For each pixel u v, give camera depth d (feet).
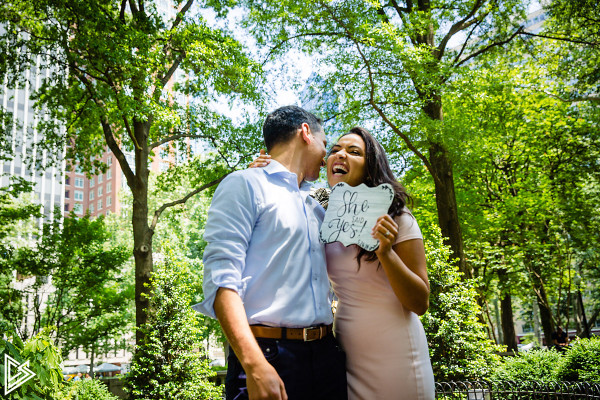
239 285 5.34
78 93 42.65
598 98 52.31
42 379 10.26
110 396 42.27
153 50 36.40
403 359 6.40
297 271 5.92
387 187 6.34
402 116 36.50
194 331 32.60
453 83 35.60
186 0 46.24
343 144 7.19
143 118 32.58
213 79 39.29
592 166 52.75
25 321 46.16
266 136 6.84
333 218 6.48
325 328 6.12
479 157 39.29
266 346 5.59
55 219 46.29
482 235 54.70
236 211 5.71
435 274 26.89
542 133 53.67
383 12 42.42
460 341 25.11
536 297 62.75
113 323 47.78
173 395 31.14
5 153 44.19
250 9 41.47
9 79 41.91
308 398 5.63
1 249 43.96
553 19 51.08
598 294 76.38
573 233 53.36
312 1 35.37
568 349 29.35
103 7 37.45
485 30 44.39
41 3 36.06
